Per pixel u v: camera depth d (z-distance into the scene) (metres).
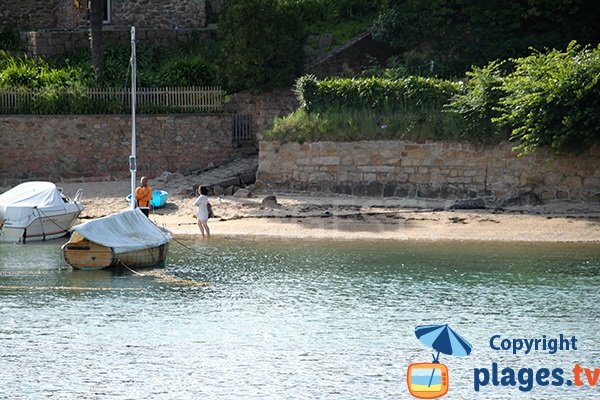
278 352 78.00
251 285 95.12
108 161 142.12
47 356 76.88
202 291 93.56
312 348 78.50
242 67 145.38
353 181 131.12
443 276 97.75
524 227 117.44
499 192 126.81
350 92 134.00
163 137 143.12
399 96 132.50
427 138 128.75
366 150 130.75
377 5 159.62
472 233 115.75
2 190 137.25
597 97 120.94
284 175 133.25
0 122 139.25
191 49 157.12
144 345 79.31
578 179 124.81
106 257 100.56
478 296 91.06
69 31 155.50
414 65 147.75
